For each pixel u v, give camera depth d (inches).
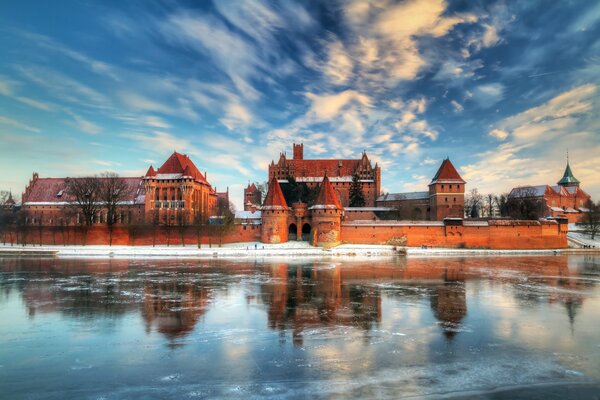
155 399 624.1
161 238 3599.9
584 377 711.1
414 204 4729.3
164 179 4192.9
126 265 2406.5
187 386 670.5
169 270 2169.0
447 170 4347.9
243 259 2792.8
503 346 877.8
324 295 1464.1
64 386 674.2
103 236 3595.0
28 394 644.7
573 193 5777.6
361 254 3139.8
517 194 5816.9
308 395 636.1
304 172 5565.9
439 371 733.9
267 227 3614.7
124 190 4397.1
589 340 924.6
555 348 866.8
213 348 863.1
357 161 5629.9
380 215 4478.3
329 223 3469.5
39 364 772.6
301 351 841.5
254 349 855.1
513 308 1258.6
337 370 738.2
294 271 2138.3
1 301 1349.7
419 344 888.9
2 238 3698.3
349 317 1138.7
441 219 4274.1
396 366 757.3
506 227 3629.4
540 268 2325.3
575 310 1232.8
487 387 668.1
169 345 884.0
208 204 4835.1
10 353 834.8
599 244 4097.0
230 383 681.0
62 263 2512.3
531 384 680.4
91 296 1435.8
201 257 2920.8
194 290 1557.6
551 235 3700.8
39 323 1068.5
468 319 1117.1
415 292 1531.7
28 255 2999.5
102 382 688.4
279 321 1092.5
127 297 1417.3
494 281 1812.3
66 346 879.1
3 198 5118.1
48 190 4675.2
